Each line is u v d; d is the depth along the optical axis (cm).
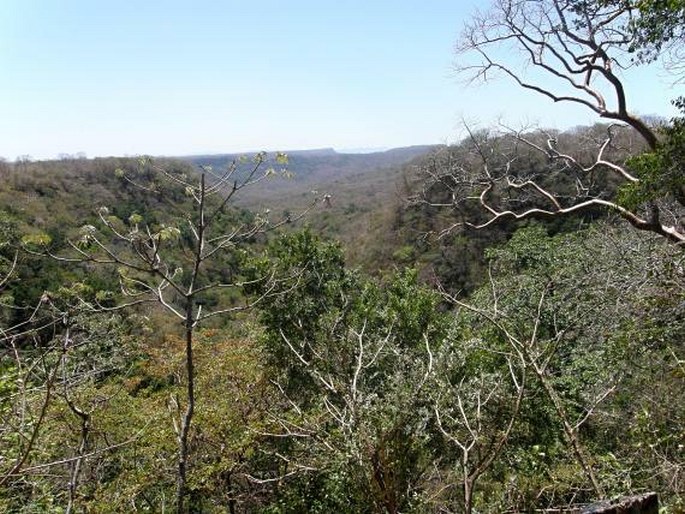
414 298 1458
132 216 470
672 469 614
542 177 2089
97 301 523
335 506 870
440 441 759
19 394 539
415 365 743
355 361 812
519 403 518
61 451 816
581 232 1889
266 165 534
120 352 774
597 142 1727
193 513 1254
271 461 1077
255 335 1464
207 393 1204
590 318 1232
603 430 935
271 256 1602
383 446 564
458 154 1859
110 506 804
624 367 916
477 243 2745
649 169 1030
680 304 923
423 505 648
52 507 606
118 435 1012
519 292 1452
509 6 1478
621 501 318
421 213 3145
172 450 973
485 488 743
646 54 1080
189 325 504
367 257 3506
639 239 1459
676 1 891
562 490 648
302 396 1343
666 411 766
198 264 514
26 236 500
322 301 1432
